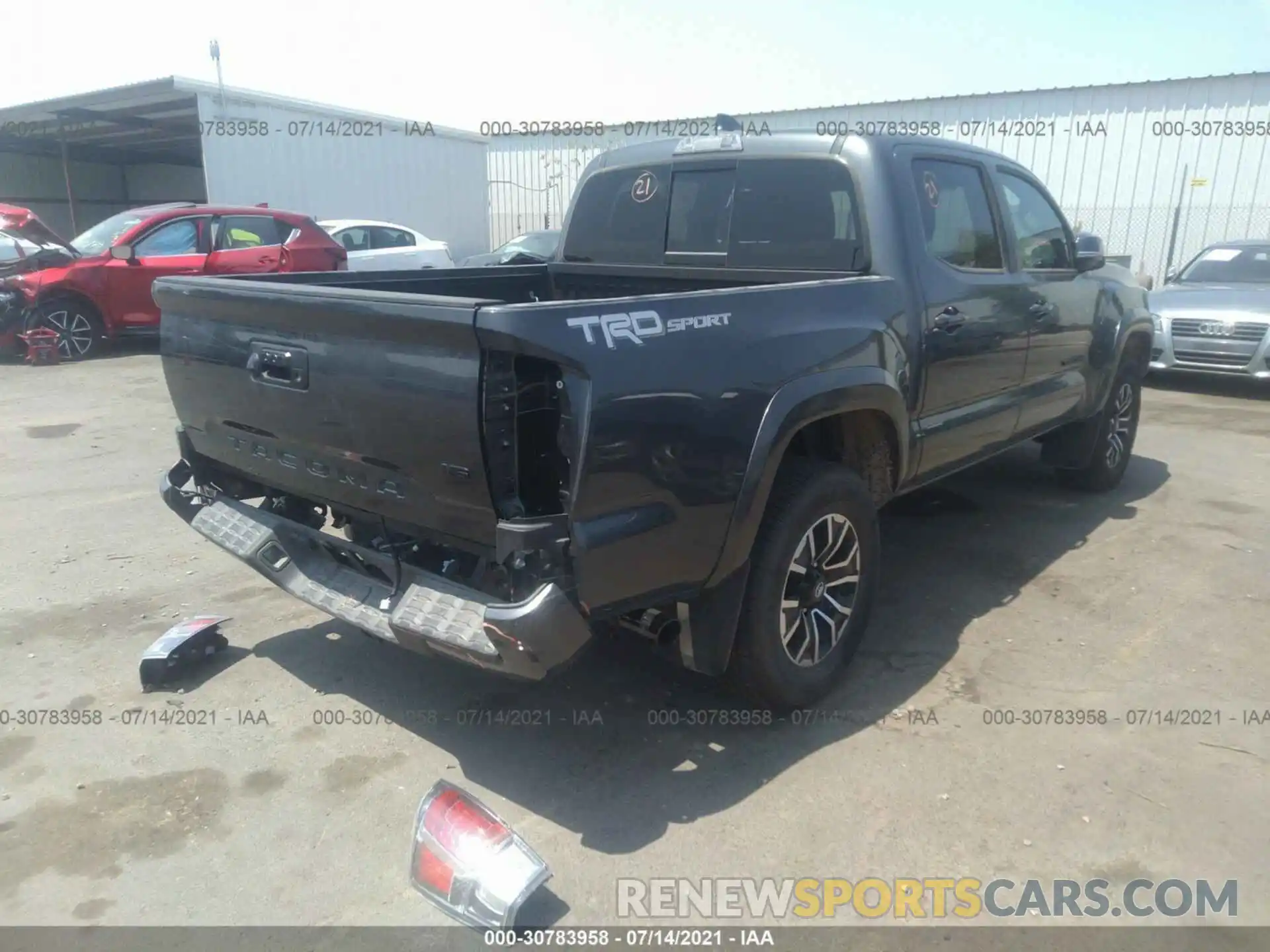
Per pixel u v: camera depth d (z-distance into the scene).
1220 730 3.38
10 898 2.57
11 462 6.90
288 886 2.63
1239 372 9.60
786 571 3.22
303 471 3.16
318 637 4.12
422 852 2.58
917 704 3.56
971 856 2.75
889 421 3.69
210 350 3.33
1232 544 5.23
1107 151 14.96
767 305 3.10
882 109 16.47
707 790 3.05
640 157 4.67
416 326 2.54
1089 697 3.61
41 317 11.25
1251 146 13.88
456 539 2.76
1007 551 5.12
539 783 3.09
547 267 5.03
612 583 2.67
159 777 3.12
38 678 3.76
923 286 3.86
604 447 2.56
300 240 12.70
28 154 25.94
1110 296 5.59
